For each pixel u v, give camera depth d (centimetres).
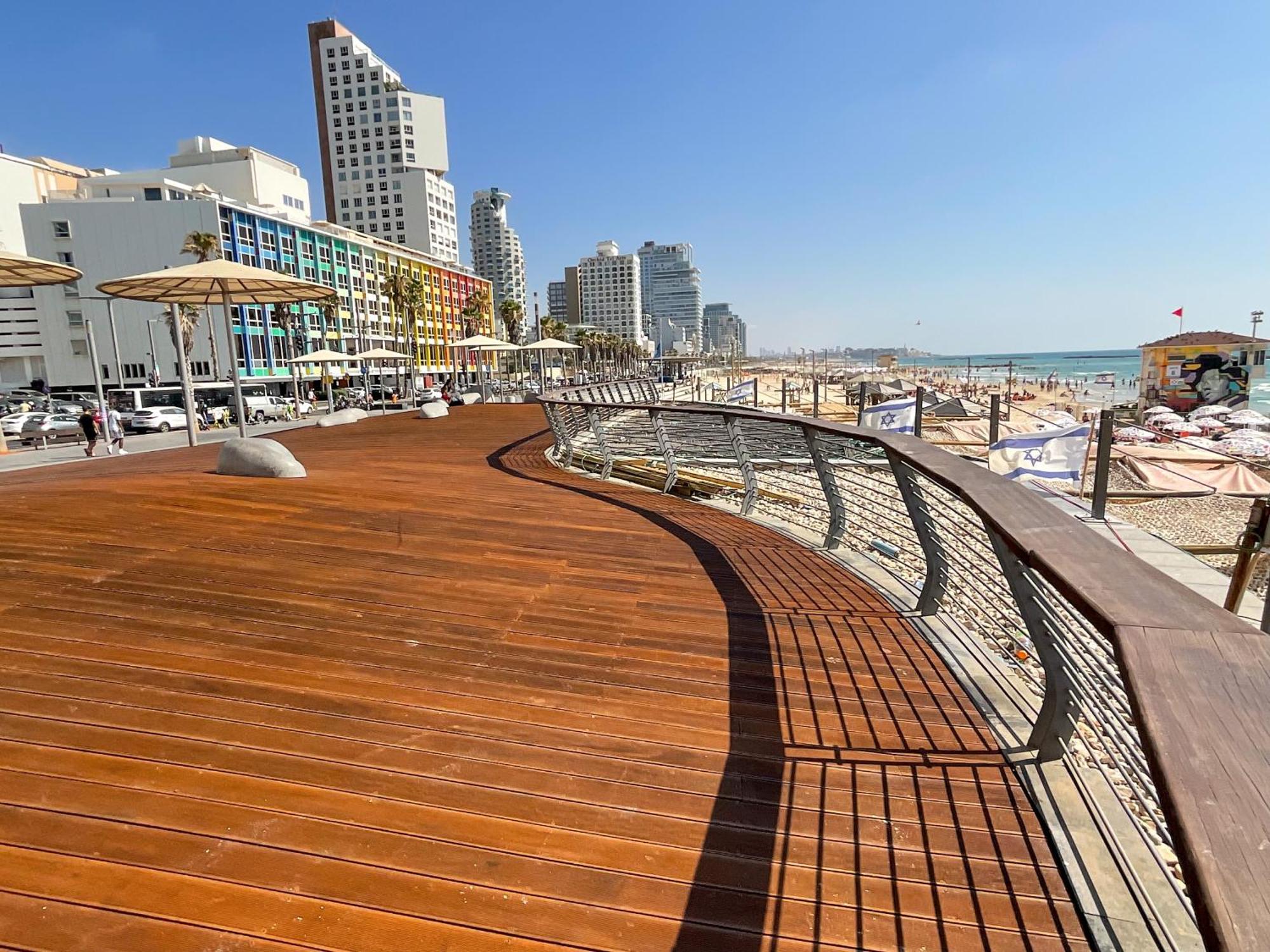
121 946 147
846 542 501
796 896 172
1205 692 92
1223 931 63
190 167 8006
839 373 10425
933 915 169
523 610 358
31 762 207
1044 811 206
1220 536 1025
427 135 12975
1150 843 193
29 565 385
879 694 280
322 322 7294
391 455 1105
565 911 164
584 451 1004
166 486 632
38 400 4466
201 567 397
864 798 213
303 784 205
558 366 9019
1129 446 1575
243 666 277
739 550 497
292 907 160
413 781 209
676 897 170
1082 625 198
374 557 436
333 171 12656
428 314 9438
